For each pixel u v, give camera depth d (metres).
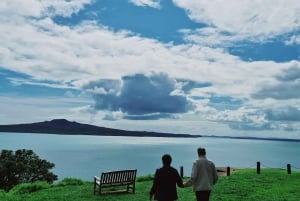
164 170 10.61
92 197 19.42
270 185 23.03
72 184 27.08
